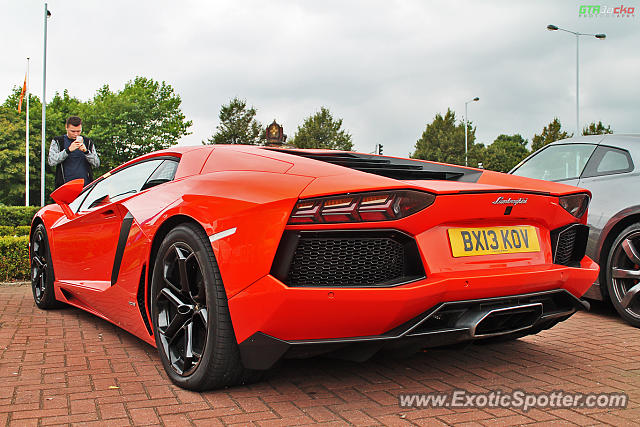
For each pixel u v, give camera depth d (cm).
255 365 232
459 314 238
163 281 270
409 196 221
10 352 315
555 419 219
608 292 412
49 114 5588
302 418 218
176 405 231
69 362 295
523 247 258
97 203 368
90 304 371
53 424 211
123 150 5534
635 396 246
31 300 489
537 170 500
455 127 8531
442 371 283
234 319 229
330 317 217
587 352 323
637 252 385
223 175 260
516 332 267
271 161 257
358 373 277
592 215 420
